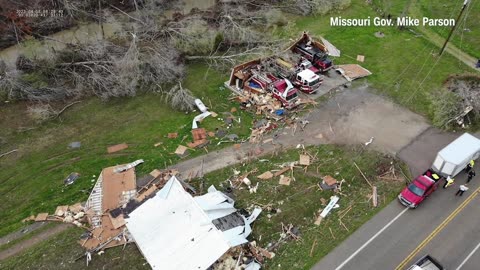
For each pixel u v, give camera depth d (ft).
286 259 62.08
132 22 114.83
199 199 66.03
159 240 60.85
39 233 66.13
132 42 95.30
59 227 67.00
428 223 67.10
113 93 92.27
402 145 81.05
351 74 98.94
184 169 76.18
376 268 60.95
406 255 62.59
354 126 85.35
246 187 72.95
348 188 72.90
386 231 65.92
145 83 95.40
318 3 122.62
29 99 91.76
